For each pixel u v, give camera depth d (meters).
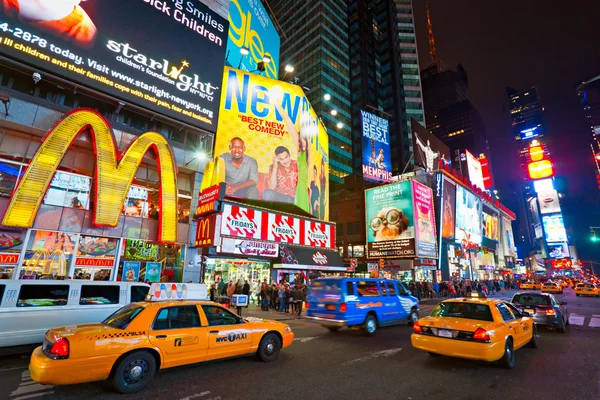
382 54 88.44
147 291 9.53
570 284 69.94
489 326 6.78
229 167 22.91
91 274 15.62
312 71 74.38
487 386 5.79
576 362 7.51
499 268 64.25
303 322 14.35
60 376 4.73
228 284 19.95
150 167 18.55
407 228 37.09
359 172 70.19
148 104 17.69
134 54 17.64
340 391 5.46
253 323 7.23
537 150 155.25
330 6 80.62
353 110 76.88
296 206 26.62
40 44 14.49
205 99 20.45
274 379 6.05
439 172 44.09
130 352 5.42
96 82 15.91
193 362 6.09
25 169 14.45
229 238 19.61
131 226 17.03
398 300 12.62
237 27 29.86
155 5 19.23
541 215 147.75
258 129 25.16
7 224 13.05
